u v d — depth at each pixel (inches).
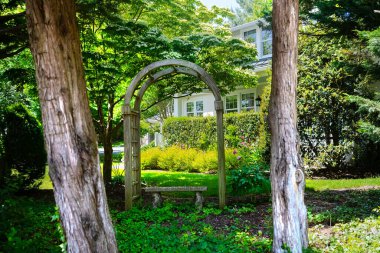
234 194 346.3
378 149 462.3
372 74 384.5
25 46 309.1
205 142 659.4
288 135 177.2
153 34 353.1
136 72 386.9
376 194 323.0
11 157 354.6
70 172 137.0
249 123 590.2
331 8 337.1
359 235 201.8
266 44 705.6
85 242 136.2
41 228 215.9
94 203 140.4
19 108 367.6
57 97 137.6
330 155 470.9
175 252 179.3
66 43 140.6
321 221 244.2
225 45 391.2
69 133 138.3
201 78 321.4
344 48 444.8
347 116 460.8
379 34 294.7
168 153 637.9
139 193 344.5
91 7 302.8
